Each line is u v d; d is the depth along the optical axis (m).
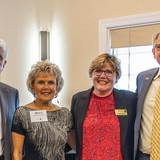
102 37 3.43
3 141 2.45
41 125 2.27
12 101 2.58
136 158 2.41
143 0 3.24
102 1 3.45
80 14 3.58
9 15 3.85
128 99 2.48
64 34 3.67
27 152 2.26
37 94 2.35
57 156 2.27
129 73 3.45
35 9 3.82
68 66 3.65
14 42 3.85
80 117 2.46
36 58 3.78
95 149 2.37
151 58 3.31
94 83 2.47
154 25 3.23
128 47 3.40
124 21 3.33
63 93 3.66
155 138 2.23
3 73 3.80
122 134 2.38
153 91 2.36
